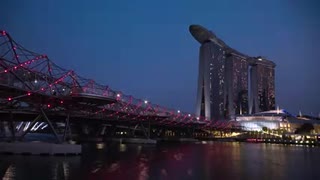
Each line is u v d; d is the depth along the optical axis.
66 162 72.19
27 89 81.44
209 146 158.12
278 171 65.31
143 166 69.38
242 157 95.44
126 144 164.25
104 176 55.16
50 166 65.06
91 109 112.31
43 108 95.81
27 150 86.19
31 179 51.22
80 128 193.00
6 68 76.75
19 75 83.12
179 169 65.44
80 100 94.12
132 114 148.25
